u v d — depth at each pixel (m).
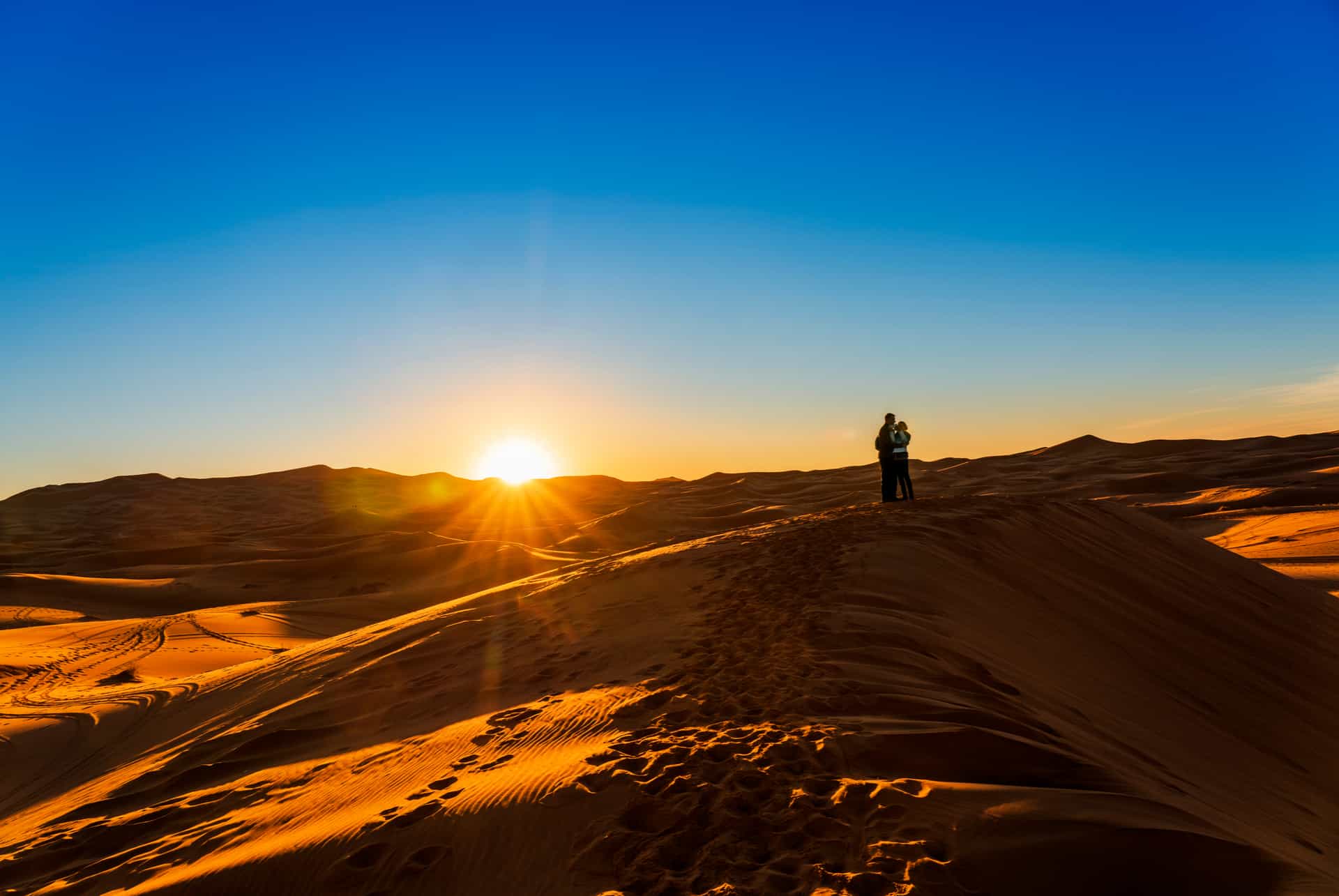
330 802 6.73
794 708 6.82
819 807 4.93
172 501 176.00
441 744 7.79
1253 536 45.53
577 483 180.00
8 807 11.22
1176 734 8.89
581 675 9.59
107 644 31.89
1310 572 30.25
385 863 5.16
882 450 19.47
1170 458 120.31
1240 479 88.31
